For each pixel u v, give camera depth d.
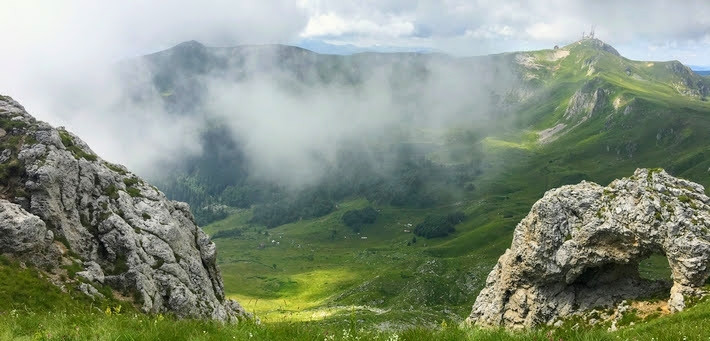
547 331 15.41
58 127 64.94
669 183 63.97
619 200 67.06
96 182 61.16
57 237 50.31
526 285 77.69
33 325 17.11
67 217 53.88
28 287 39.97
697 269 55.62
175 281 57.06
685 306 55.22
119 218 57.59
